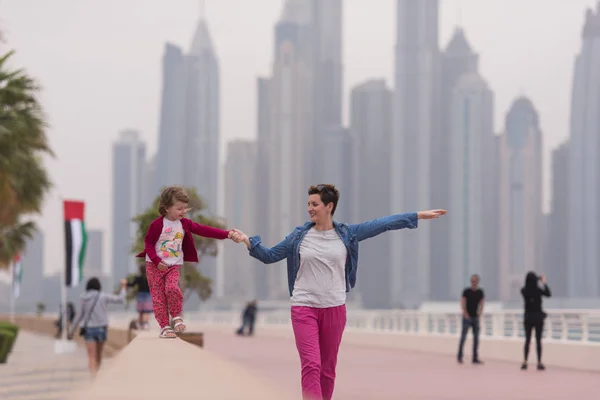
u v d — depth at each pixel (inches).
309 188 421.4
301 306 416.2
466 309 1214.3
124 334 1366.9
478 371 1072.8
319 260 413.4
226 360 250.2
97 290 979.9
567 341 1155.3
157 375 193.0
